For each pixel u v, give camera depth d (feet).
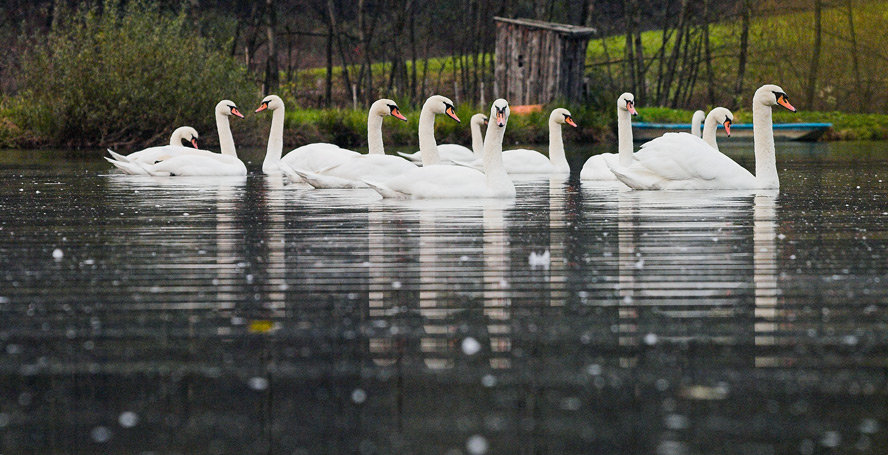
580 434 19.70
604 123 156.04
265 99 93.35
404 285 32.86
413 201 58.54
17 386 22.58
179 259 38.22
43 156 114.21
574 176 85.71
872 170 86.38
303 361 24.29
